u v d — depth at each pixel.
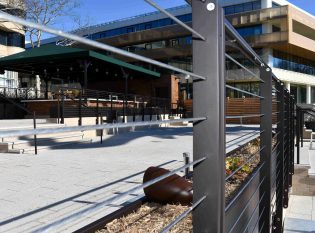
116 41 47.06
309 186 8.33
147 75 31.23
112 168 6.84
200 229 1.72
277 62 40.09
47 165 7.20
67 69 25.34
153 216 3.51
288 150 7.30
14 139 10.32
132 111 21.80
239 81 36.72
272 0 39.47
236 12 40.53
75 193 4.79
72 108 16.92
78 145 11.51
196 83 1.71
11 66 22.88
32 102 20.81
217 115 1.68
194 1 1.71
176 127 23.81
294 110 8.66
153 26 46.81
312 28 41.91
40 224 3.48
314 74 47.88
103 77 33.31
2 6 26.72
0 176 5.98
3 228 3.35
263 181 3.79
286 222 6.71
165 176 1.53
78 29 36.91
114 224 3.19
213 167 1.69
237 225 2.52
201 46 1.70
